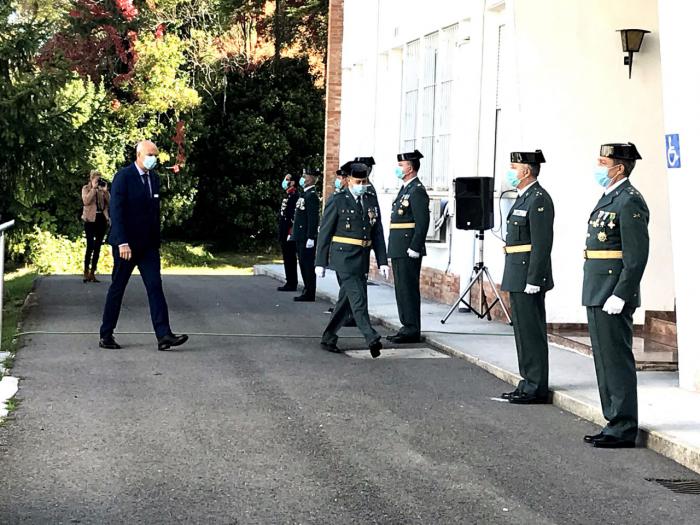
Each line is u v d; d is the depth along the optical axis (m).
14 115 19.34
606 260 8.39
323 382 10.65
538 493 7.05
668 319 13.09
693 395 9.93
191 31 34.97
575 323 13.75
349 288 12.25
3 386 9.98
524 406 9.80
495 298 15.39
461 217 14.52
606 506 6.80
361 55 22.83
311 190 18.08
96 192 20.92
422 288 18.62
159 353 12.13
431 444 8.29
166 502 6.67
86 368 11.07
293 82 37.56
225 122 36.88
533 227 9.77
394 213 13.41
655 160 13.79
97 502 6.64
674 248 10.23
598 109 13.80
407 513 6.55
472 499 6.87
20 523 6.22
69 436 8.27
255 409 9.34
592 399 9.55
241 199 37.03
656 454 8.16
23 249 30.89
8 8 20.34
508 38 14.67
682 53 10.02
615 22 13.80
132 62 33.09
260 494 6.88
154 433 8.41
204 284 21.11
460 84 17.14
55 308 16.30
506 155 15.35
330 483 7.16
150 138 33.97
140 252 12.32
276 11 38.31
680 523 6.50
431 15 18.53
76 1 32.88
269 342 13.18
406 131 20.20
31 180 20.14
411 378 10.98
